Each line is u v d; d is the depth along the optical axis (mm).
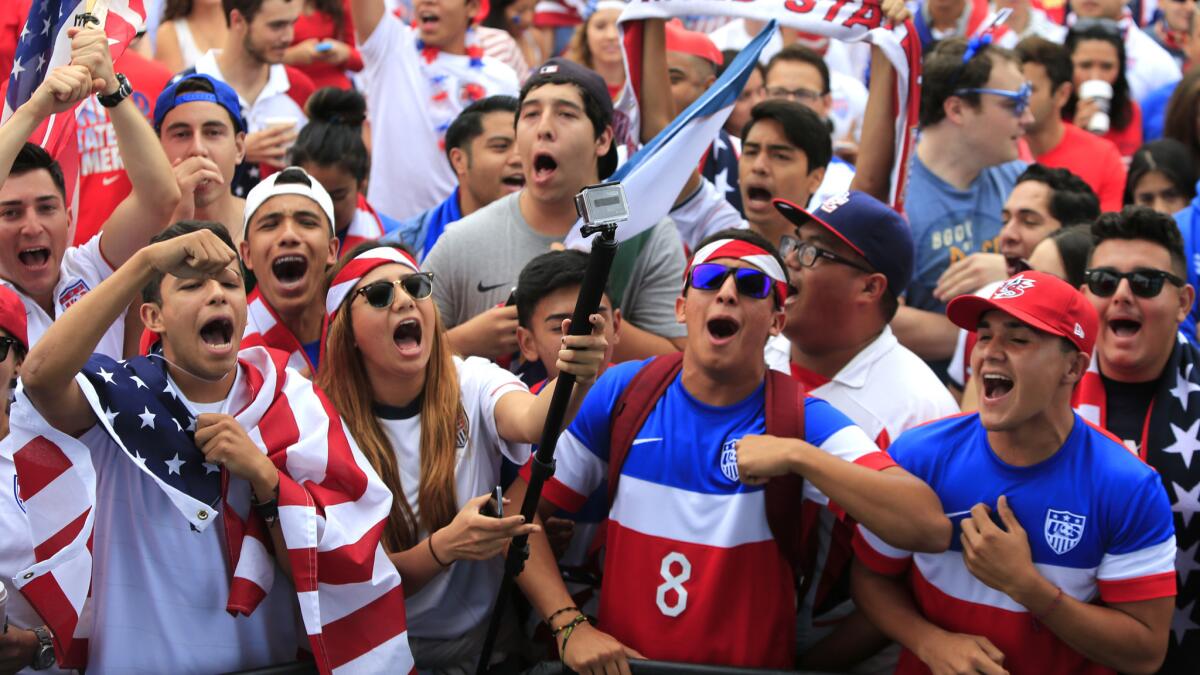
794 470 3430
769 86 6000
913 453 3549
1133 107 6949
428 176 6125
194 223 3492
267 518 3463
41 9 4016
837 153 6625
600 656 3496
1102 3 7363
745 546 3535
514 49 6895
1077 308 3361
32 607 3424
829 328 4051
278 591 3598
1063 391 3385
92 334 3152
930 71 5285
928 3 6848
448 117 6141
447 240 4574
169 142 4625
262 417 3531
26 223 3984
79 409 3309
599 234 3061
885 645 3789
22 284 4043
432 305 3773
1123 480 3361
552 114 4410
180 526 3453
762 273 3584
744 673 3432
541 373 4262
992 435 3463
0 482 3578
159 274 3334
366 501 3584
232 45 5707
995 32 6824
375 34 6039
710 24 7574
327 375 3785
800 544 3678
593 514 3902
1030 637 3420
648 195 3834
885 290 4047
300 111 5918
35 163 4008
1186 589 3738
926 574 3533
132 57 5328
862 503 3393
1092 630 3307
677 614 3559
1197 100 5684
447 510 3715
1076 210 4848
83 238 4770
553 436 3283
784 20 4730
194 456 3424
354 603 3492
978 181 5305
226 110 4676
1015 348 3344
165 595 3439
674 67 5762
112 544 3428
